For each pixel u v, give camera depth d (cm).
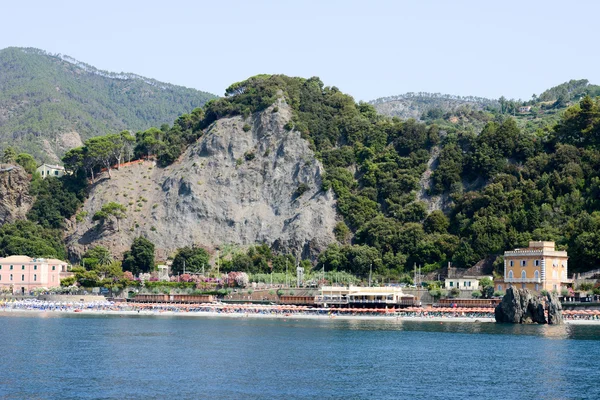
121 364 16538
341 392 13988
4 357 17338
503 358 17700
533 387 14538
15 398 13300
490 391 14188
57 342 19888
